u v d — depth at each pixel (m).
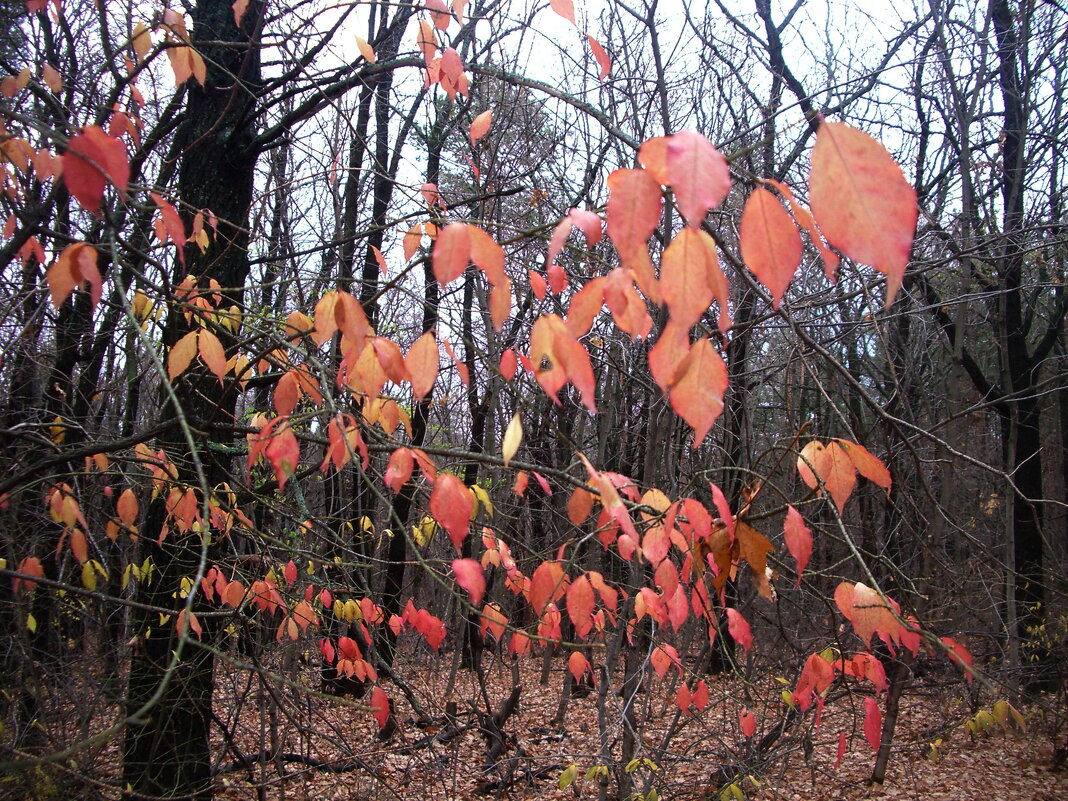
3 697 2.76
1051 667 6.04
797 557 1.40
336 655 3.64
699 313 0.88
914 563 4.65
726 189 0.74
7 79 2.23
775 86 5.36
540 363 1.11
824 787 5.70
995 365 9.67
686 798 4.52
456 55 2.22
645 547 1.78
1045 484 13.81
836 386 4.74
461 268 1.05
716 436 6.07
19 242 1.99
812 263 3.56
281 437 1.70
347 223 6.55
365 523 4.12
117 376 4.41
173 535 3.61
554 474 1.79
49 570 3.46
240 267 4.15
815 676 1.81
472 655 5.55
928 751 6.04
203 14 4.14
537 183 5.86
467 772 5.09
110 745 3.60
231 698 4.45
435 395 3.91
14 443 2.87
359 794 3.75
